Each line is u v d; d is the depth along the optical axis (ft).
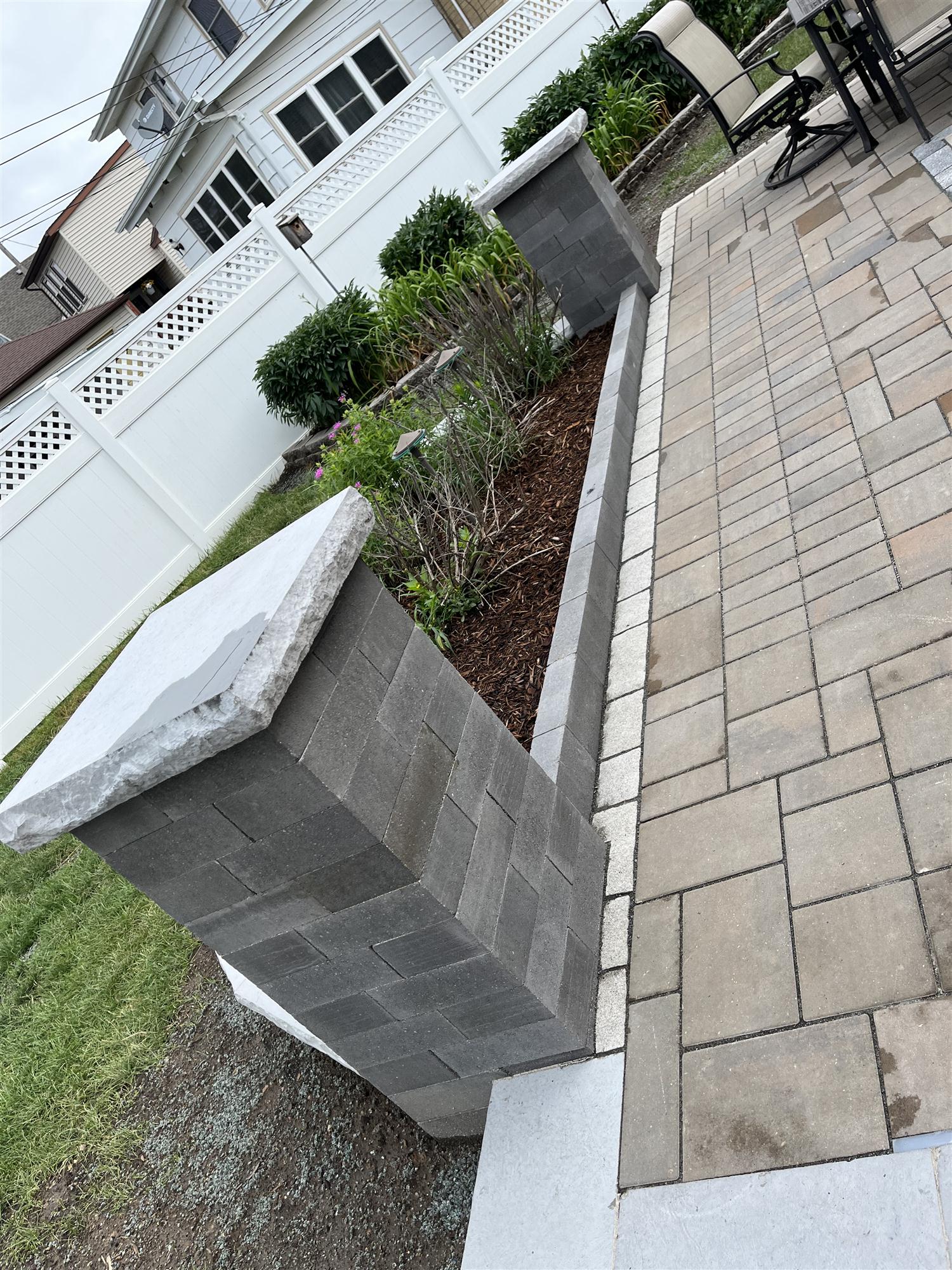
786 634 8.56
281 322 33.17
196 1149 9.27
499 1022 6.46
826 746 7.25
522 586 12.35
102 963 13.09
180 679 5.23
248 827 5.35
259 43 43.27
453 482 15.11
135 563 30.53
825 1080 5.31
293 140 47.80
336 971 6.32
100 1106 10.61
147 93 55.31
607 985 6.94
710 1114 5.63
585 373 17.21
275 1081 9.33
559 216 17.83
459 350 16.92
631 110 29.35
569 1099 6.40
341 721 5.39
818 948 6.00
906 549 8.31
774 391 12.25
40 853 17.99
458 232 31.32
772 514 10.17
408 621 6.35
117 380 30.91
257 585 5.61
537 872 6.84
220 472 32.22
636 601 10.72
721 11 30.14
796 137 18.16
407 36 48.47
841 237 14.49
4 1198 10.19
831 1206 4.77
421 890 5.65
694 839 7.43
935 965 5.42
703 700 8.70
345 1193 7.78
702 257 18.49
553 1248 5.61
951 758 6.40
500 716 10.21
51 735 26.18
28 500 28.73
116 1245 8.86
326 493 18.49
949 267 11.44
